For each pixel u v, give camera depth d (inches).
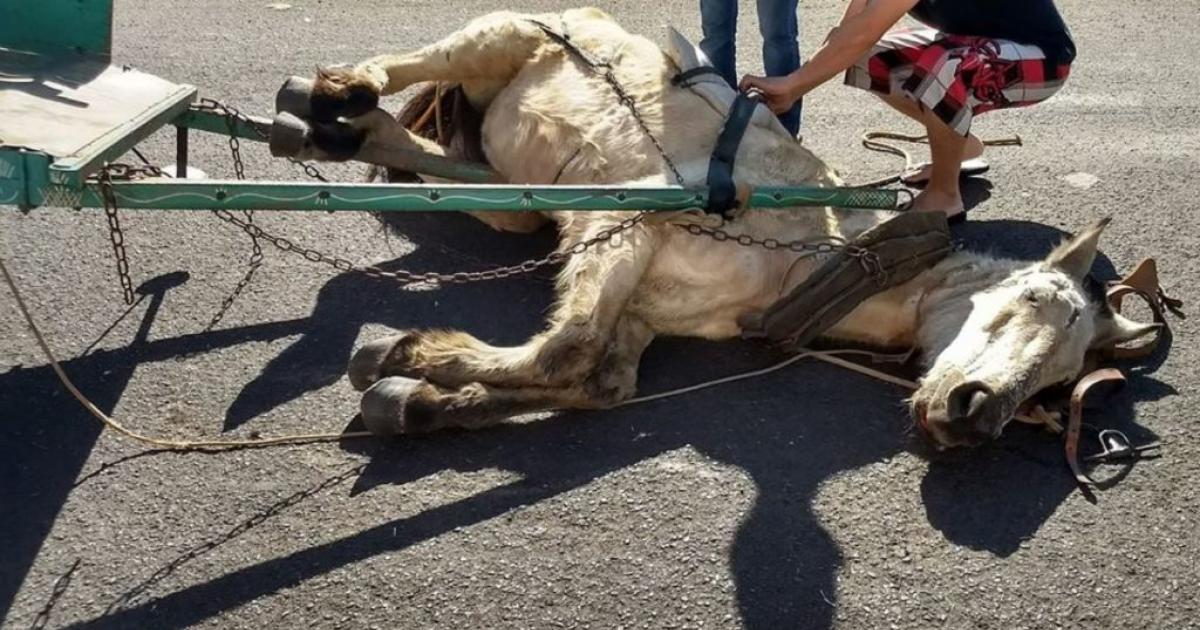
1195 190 253.4
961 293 177.2
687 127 191.5
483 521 150.1
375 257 209.5
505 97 213.2
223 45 300.0
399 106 271.9
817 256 179.6
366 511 150.3
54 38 175.9
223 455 158.1
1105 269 221.0
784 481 160.9
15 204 143.2
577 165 197.9
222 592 136.9
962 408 153.7
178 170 192.7
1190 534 157.0
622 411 173.5
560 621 136.9
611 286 172.9
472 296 199.6
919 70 219.1
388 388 159.9
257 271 201.2
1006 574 148.1
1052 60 224.4
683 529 151.2
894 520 155.6
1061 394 175.3
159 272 198.2
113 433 160.2
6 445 156.3
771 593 142.6
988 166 258.4
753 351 189.5
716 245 177.6
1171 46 345.7
